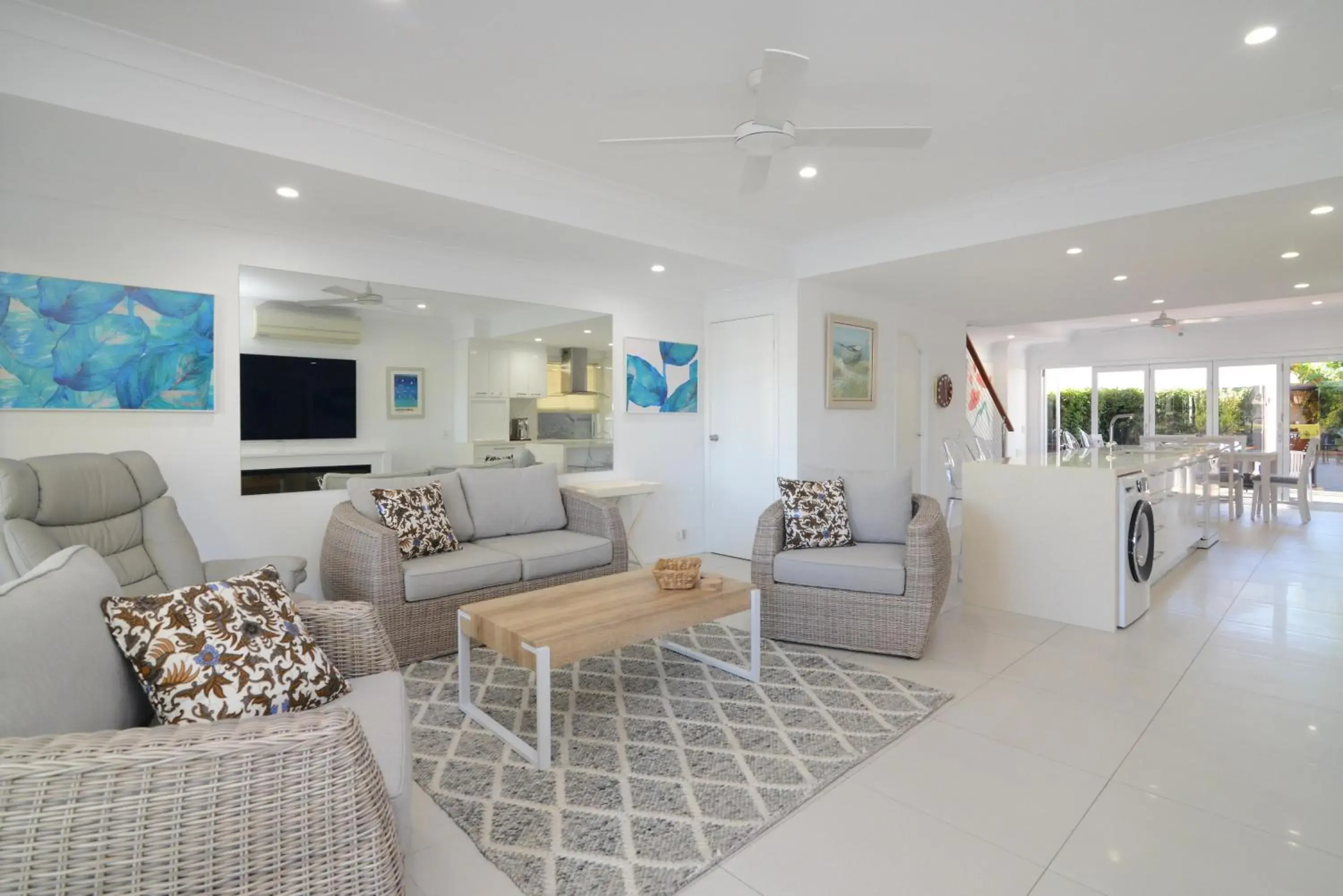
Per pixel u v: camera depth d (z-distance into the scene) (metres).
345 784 1.17
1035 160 3.52
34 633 1.23
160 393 3.26
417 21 2.27
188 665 1.55
